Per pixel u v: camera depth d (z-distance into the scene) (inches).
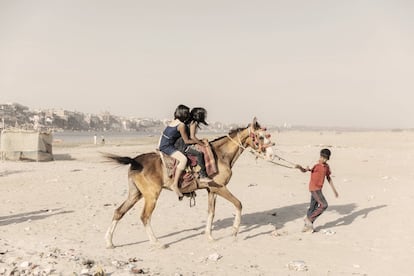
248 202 558.6
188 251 335.9
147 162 347.9
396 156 1298.0
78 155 1393.9
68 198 576.4
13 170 917.8
